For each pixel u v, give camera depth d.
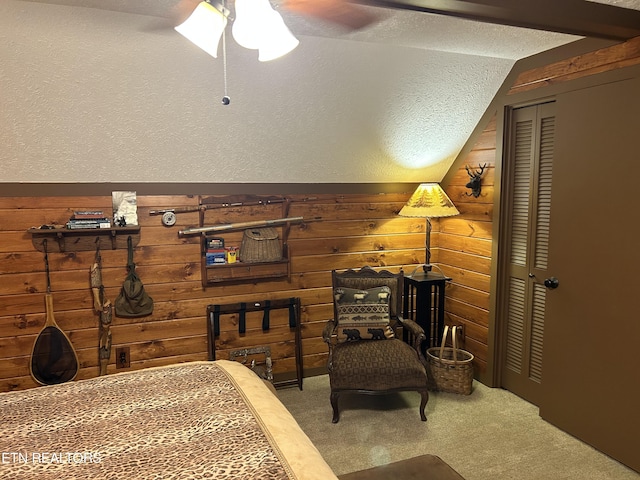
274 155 3.35
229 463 1.34
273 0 2.01
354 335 3.23
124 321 3.34
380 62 2.85
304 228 3.74
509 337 3.49
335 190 3.79
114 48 2.36
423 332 3.17
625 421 2.54
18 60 2.32
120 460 1.36
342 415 3.13
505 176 3.39
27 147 2.78
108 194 3.19
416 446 2.75
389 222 4.01
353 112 3.18
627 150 2.45
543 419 3.06
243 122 3.03
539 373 3.23
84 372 3.28
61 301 3.18
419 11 1.99
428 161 3.82
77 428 1.55
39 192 3.04
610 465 2.56
